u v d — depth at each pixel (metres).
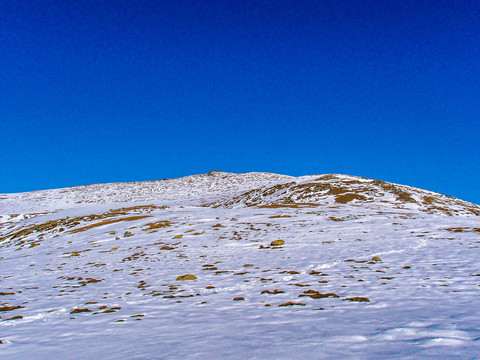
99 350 6.30
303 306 9.55
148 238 35.34
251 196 101.38
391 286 11.85
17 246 47.66
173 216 51.22
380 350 5.44
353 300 9.95
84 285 15.53
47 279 18.33
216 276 15.96
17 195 155.12
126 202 125.69
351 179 97.19
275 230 35.28
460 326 6.73
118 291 13.54
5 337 7.66
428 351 5.23
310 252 22.44
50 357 5.98
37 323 9.10
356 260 18.72
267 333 6.91
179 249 27.44
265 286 13.09
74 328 8.31
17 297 13.23
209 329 7.58
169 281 15.32
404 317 7.71
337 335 6.46
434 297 9.84
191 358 5.46
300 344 5.97
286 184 100.69
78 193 159.00
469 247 21.17
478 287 10.92
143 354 5.85
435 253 19.69
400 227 34.22
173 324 8.28
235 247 26.88
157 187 167.00
